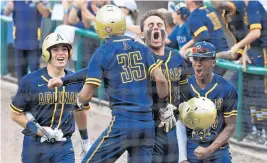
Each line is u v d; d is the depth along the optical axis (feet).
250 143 65.72
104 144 46.16
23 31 76.89
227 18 66.80
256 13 64.13
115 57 45.70
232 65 65.92
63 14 78.79
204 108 48.67
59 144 49.90
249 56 65.21
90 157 46.39
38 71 49.55
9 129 72.08
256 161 63.16
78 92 49.52
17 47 77.87
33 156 50.01
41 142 49.67
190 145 51.49
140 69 46.11
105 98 75.05
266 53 64.59
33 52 77.92
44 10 77.46
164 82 46.73
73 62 77.71
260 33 64.34
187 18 69.41
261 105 65.26
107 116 73.31
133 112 45.65
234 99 51.75
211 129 51.49
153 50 48.75
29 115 49.65
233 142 66.80
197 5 66.54
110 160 46.42
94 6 76.43
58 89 48.96
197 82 51.75
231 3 65.92
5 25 85.97
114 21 46.01
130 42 46.39
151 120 46.50
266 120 65.46
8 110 76.69
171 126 48.88
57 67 49.11
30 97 48.98
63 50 49.19
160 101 48.14
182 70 49.44
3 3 86.69
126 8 72.84
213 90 51.44
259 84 64.90
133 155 46.34
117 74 45.70
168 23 72.23
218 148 51.65
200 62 51.26
